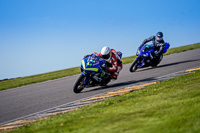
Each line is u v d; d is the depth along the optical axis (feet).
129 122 24.11
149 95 36.19
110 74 49.67
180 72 56.70
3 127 33.47
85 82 46.96
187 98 30.07
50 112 37.73
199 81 40.32
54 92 52.70
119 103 34.09
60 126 26.84
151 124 22.71
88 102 40.32
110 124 24.32
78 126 25.43
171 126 21.50
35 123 31.32
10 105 45.75
